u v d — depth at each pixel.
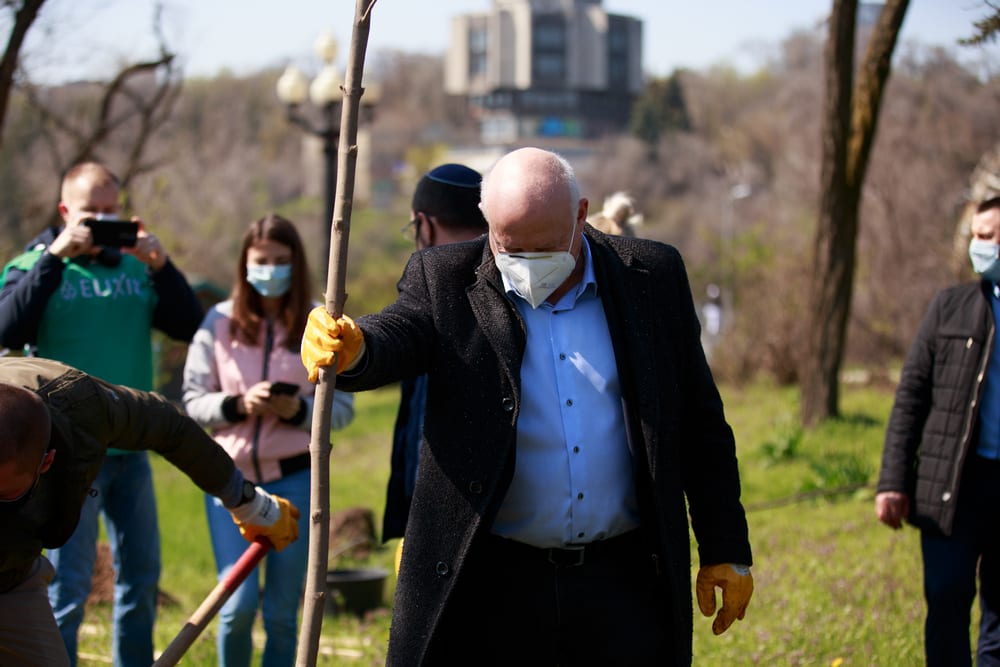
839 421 12.09
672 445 2.97
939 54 19.44
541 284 2.87
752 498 9.68
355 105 2.57
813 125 32.72
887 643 5.32
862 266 19.62
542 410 2.94
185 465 3.51
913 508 4.32
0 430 2.74
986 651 4.31
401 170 88.94
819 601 6.06
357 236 58.88
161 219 12.70
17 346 4.47
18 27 6.12
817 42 43.00
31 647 3.18
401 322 2.89
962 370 4.24
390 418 19.41
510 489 2.96
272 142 71.75
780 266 18.53
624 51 95.00
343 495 11.95
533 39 91.62
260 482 4.48
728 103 77.19
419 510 2.93
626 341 2.97
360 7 2.54
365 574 7.07
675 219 60.19
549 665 3.02
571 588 2.99
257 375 4.54
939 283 18.62
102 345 4.64
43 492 3.00
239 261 4.55
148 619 4.57
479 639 3.02
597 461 2.95
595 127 94.25
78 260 4.62
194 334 4.93
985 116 19.19
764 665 5.12
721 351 18.66
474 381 2.89
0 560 3.00
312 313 2.63
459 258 3.02
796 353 17.56
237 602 4.25
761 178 52.62
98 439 3.14
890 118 20.62
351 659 5.68
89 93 11.98
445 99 103.81
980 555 4.34
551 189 2.81
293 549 4.41
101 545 7.18
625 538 3.06
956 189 19.33
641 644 2.99
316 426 2.63
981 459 4.22
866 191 19.69
